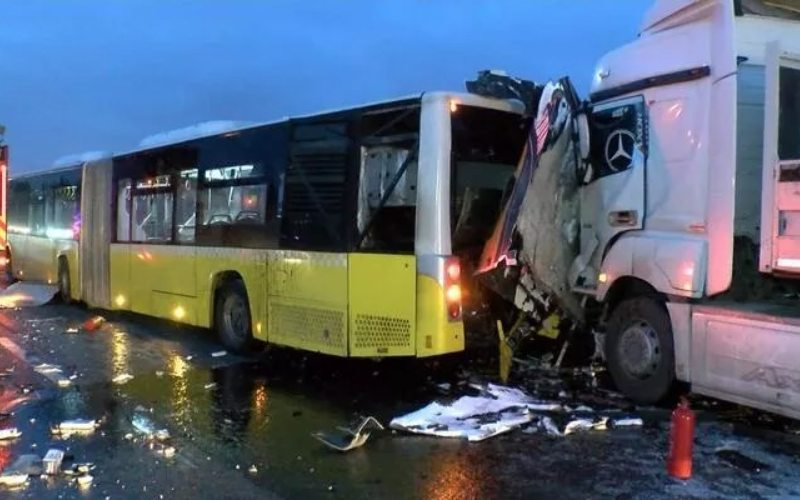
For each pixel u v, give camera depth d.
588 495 5.11
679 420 5.38
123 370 9.18
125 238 13.15
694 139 6.86
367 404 7.56
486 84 8.08
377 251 7.84
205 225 10.70
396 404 7.54
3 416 7.14
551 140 7.66
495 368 8.89
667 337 7.07
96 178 14.23
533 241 7.82
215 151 10.48
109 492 5.24
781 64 6.25
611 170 7.67
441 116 7.41
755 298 6.84
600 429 6.55
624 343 7.53
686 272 6.73
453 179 7.50
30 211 17.86
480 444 6.18
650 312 7.24
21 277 18.59
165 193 11.84
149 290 12.32
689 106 6.92
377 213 7.86
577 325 8.40
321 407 7.47
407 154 7.64
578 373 8.48
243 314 10.04
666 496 5.07
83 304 15.73
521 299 8.14
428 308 7.41
